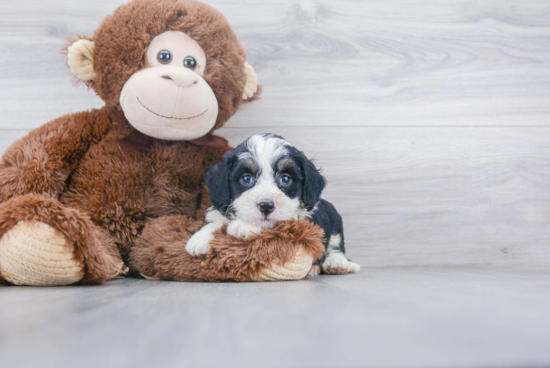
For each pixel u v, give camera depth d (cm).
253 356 53
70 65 181
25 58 229
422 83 250
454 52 253
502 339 63
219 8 237
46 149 173
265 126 239
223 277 150
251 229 152
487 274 188
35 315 81
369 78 247
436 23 252
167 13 176
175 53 175
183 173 191
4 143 227
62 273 140
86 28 232
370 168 244
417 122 248
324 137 242
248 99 215
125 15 177
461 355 54
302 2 242
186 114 172
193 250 154
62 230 139
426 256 245
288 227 152
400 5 250
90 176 178
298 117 241
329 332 66
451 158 249
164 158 188
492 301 99
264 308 87
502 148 253
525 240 251
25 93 229
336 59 245
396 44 249
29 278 139
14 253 136
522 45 257
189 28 178
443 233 246
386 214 244
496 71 255
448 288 127
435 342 61
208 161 198
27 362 51
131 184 181
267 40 240
